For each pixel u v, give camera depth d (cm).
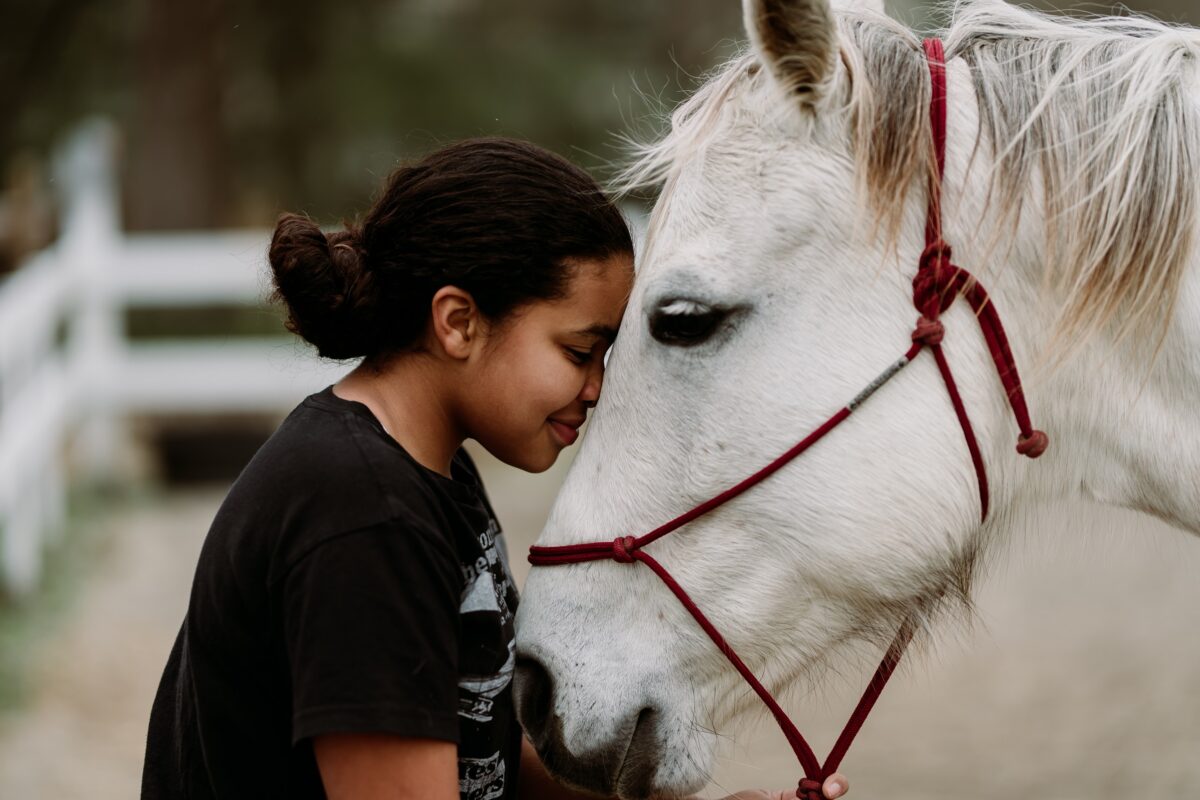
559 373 161
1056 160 174
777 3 167
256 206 1405
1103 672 487
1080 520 202
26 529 584
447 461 167
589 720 178
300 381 803
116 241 805
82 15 1227
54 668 505
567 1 1534
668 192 182
